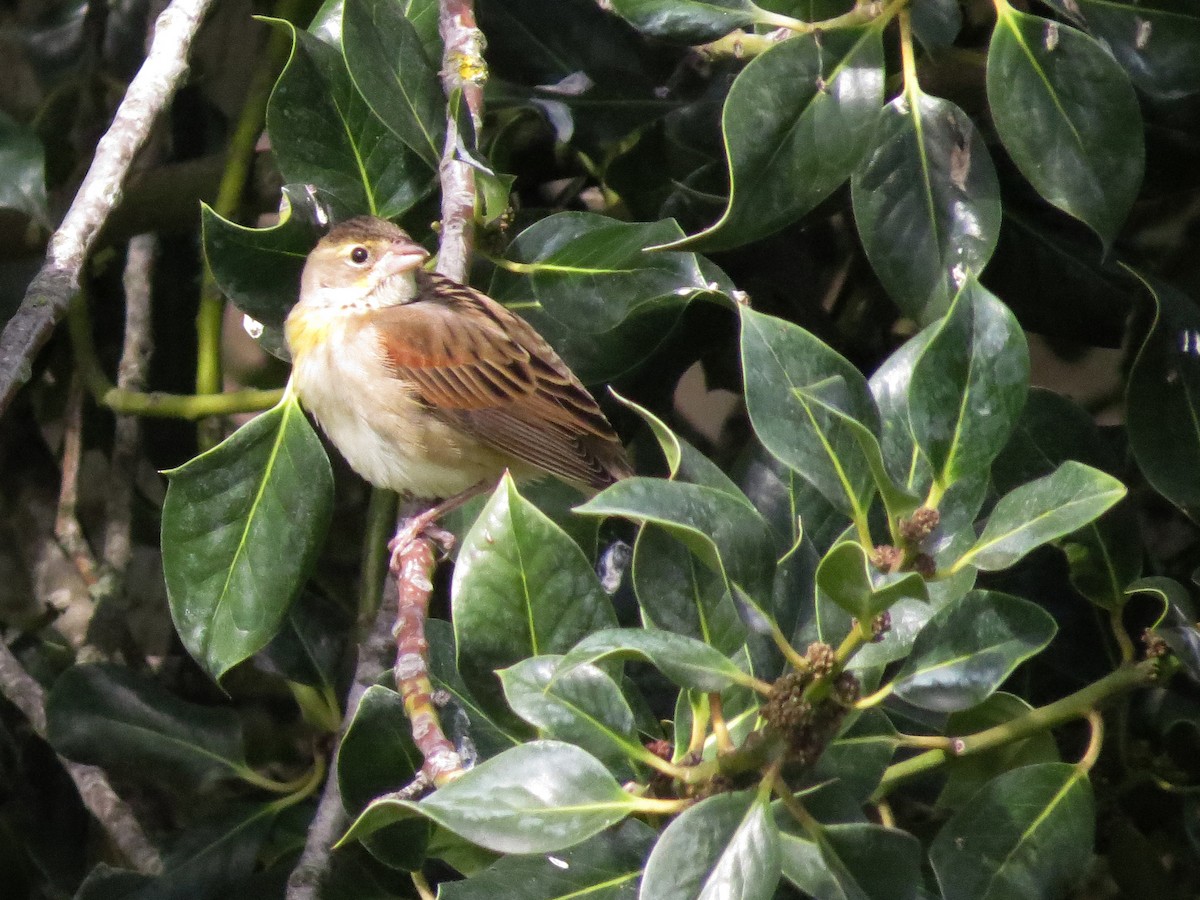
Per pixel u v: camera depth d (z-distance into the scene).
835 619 6.03
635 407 6.04
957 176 7.26
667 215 9.58
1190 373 7.71
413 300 9.64
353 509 11.86
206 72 12.40
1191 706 8.20
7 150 9.09
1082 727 8.70
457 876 8.28
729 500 5.74
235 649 7.75
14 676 10.29
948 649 6.14
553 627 6.20
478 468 9.74
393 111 8.12
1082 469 5.43
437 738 6.48
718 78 9.42
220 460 7.74
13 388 7.11
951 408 5.72
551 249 8.23
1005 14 7.07
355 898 7.98
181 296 12.16
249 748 11.34
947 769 7.99
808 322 10.06
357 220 8.61
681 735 6.18
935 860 6.88
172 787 9.40
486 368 9.32
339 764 6.94
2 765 10.63
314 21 9.05
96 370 11.01
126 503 11.45
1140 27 7.50
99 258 12.23
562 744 5.55
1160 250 10.77
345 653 9.85
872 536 7.11
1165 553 10.16
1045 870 6.83
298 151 8.57
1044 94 7.06
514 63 9.62
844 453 5.68
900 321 11.58
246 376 12.92
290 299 8.77
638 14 7.08
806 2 7.29
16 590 12.06
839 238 11.15
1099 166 7.06
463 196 8.10
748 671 6.21
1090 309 9.39
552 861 6.11
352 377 9.48
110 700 9.31
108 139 7.89
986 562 5.48
